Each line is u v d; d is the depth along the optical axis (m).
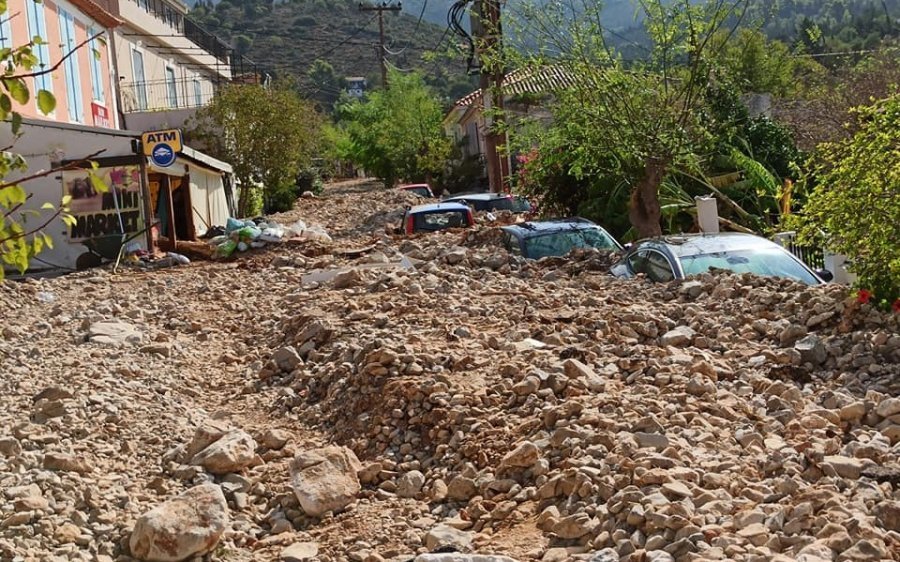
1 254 5.00
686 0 16.67
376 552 5.87
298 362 10.13
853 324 8.64
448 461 7.05
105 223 20.75
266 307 13.88
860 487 5.42
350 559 5.89
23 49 4.96
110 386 9.07
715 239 13.20
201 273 18.77
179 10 46.56
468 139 61.66
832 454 6.04
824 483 5.51
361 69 116.50
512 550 5.48
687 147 17.02
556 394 7.64
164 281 17.56
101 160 20.62
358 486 6.87
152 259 20.72
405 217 24.48
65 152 20.56
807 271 12.24
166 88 40.88
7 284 16.30
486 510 6.20
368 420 8.05
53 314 13.64
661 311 10.17
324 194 60.22
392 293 13.00
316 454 6.98
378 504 6.69
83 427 7.84
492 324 10.68
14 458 6.95
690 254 12.59
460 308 11.56
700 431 6.59
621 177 19.16
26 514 6.11
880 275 8.59
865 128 8.77
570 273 14.66
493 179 28.67
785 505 5.22
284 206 44.12
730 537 4.91
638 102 16.75
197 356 11.27
